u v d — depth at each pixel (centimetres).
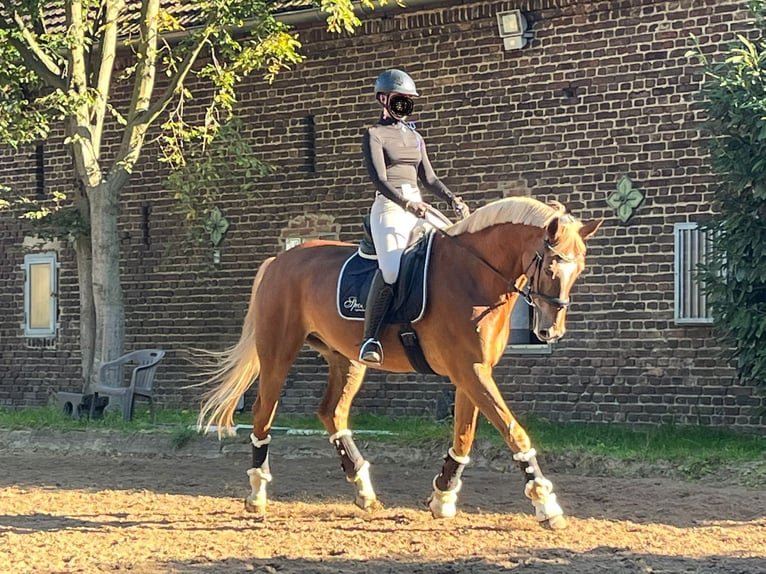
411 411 1543
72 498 1012
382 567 716
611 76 1393
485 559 732
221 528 859
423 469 1172
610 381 1393
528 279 764
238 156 1546
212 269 1711
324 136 1614
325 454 1261
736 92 1142
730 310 1162
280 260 945
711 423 1330
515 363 1459
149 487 1074
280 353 921
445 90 1509
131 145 1534
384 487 1050
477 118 1487
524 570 700
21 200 1686
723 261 1176
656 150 1363
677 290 1345
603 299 1397
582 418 1409
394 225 843
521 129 1455
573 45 1418
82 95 1437
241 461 1270
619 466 1109
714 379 1329
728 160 1152
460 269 804
